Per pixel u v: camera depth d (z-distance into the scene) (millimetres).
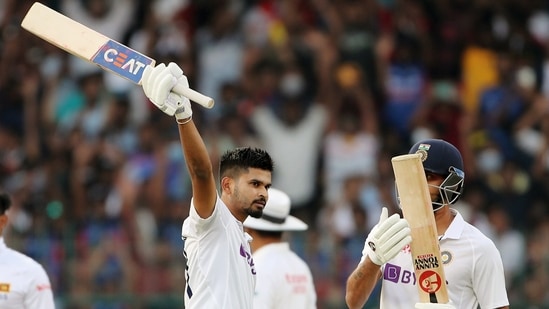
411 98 45875
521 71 47500
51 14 18328
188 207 41156
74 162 42938
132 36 46562
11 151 44000
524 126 46281
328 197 43188
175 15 46469
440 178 19328
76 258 38031
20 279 23609
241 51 45875
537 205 44406
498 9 48469
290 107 44281
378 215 42250
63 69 45438
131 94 44438
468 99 46656
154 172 42156
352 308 19172
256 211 19109
